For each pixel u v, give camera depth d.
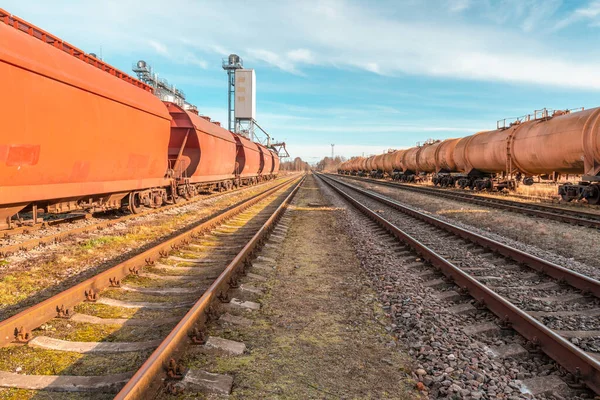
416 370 3.58
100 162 9.66
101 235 9.51
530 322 4.03
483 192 25.12
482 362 3.68
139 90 12.17
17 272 6.31
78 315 4.40
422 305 5.16
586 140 15.86
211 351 3.67
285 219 13.45
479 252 8.42
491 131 25.83
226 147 22.62
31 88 7.02
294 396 3.12
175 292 5.43
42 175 7.72
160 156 13.55
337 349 3.99
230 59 65.56
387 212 16.03
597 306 5.21
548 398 3.15
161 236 9.98
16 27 7.86
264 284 6.02
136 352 3.69
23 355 3.55
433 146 36.31
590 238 9.78
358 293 5.77
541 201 19.30
